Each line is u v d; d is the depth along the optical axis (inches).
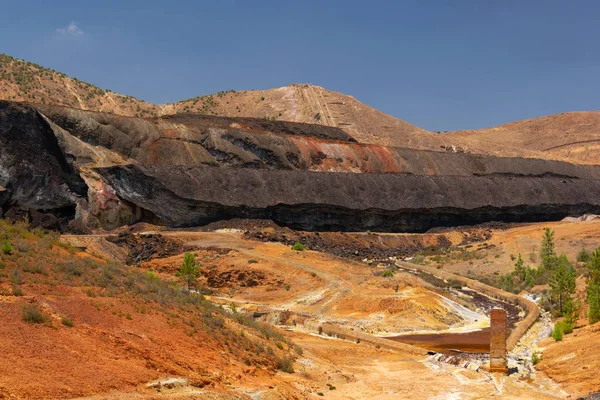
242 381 847.7
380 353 1395.2
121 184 3166.8
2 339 679.1
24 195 2842.0
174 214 3233.3
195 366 826.8
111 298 957.8
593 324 1416.1
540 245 3334.2
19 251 1045.2
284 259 2532.0
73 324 786.8
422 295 2006.6
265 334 1200.2
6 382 588.7
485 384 1103.6
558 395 1033.5
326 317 1871.3
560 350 1279.5
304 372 1058.7
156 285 1162.0
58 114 3395.7
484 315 2043.6
